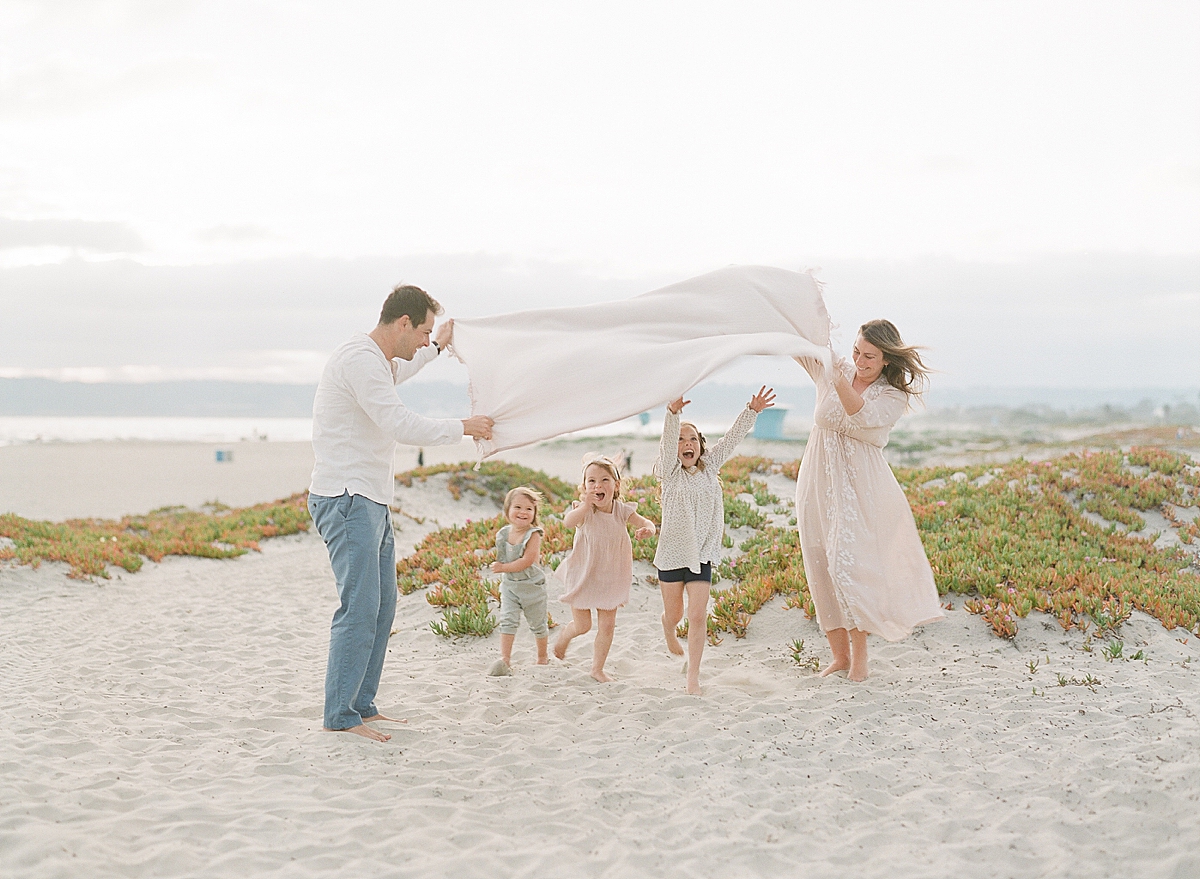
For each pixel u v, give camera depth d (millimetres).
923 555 6023
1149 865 3414
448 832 3830
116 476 35531
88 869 3316
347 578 5102
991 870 3467
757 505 12320
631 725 5395
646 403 5309
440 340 5988
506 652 6969
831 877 3436
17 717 5508
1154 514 11070
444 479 21344
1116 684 5824
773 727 5215
